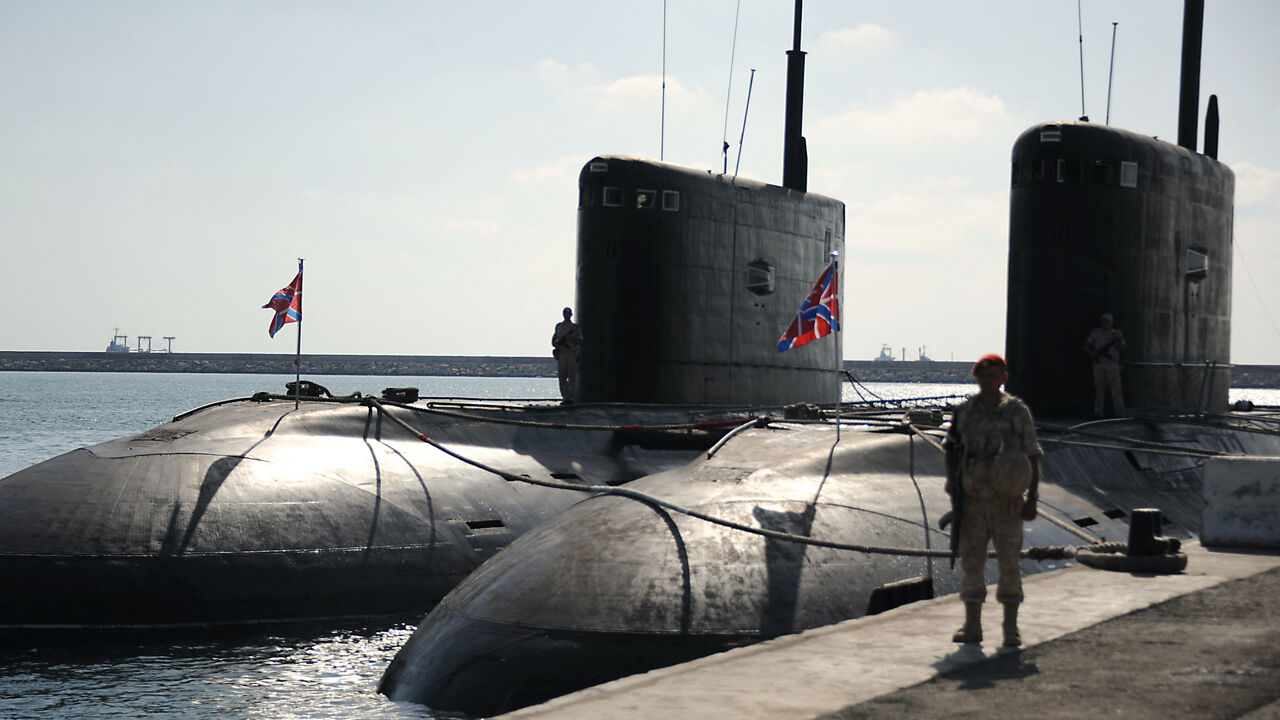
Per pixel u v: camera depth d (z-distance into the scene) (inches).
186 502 623.8
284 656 559.5
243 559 609.3
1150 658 271.0
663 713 235.1
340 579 624.7
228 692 500.7
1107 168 677.3
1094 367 675.4
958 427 285.7
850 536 463.2
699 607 416.5
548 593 429.1
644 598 418.3
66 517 607.5
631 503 477.4
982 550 287.7
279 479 654.5
